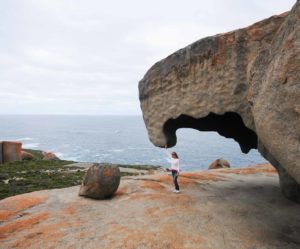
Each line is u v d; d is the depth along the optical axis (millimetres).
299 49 7391
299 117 7461
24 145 137875
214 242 9758
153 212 12344
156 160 93375
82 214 12227
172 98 14180
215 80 12594
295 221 11750
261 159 93500
